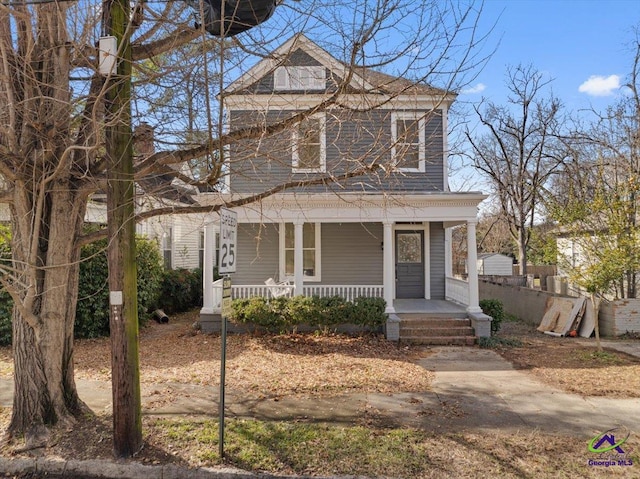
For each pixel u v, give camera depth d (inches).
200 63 212.4
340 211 482.6
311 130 247.6
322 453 191.2
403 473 175.0
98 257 443.2
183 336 465.7
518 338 483.5
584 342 460.1
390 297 477.1
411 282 594.9
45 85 191.3
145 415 234.8
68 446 195.6
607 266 427.2
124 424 187.9
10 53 198.4
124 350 189.3
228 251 199.8
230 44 217.3
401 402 262.2
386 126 451.5
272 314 451.8
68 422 211.6
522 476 173.2
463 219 481.7
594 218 484.1
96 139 185.6
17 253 214.1
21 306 198.5
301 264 484.1
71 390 224.2
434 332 457.7
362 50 204.7
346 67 217.2
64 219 214.2
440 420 232.4
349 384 298.0
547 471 177.0
